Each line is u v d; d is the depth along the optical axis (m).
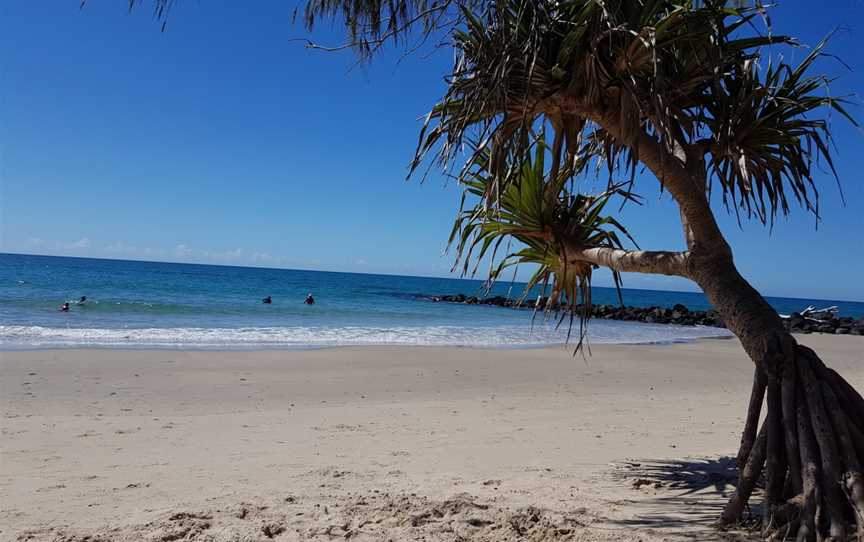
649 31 3.40
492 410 9.45
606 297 106.44
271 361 14.25
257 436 7.31
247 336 19.70
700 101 4.39
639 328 33.97
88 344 15.91
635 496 4.56
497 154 3.78
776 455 3.39
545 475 5.39
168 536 3.68
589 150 5.09
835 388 3.45
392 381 12.34
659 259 4.25
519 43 3.73
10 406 8.66
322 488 4.97
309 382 11.88
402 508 4.26
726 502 4.26
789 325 32.78
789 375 3.44
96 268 81.94
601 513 4.08
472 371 13.97
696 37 3.77
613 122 3.98
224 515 4.12
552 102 3.96
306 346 17.77
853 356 21.00
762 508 3.49
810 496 3.11
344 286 79.88
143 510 4.34
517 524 3.86
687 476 5.18
